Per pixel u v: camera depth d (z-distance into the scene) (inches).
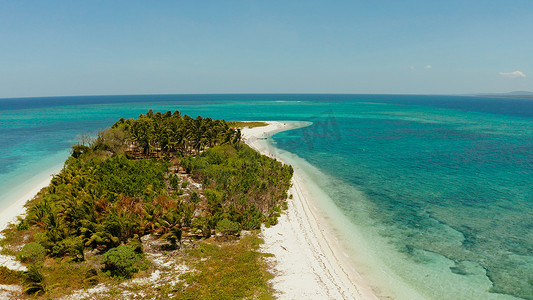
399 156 2726.4
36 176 2071.9
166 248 1103.6
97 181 1557.6
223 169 1971.0
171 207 1309.1
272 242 1182.9
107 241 1051.3
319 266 1030.4
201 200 1514.5
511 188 1811.0
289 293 868.0
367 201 1631.4
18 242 1113.4
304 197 1689.2
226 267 990.4
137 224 1179.9
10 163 2445.9
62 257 1013.8
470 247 1151.6
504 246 1155.9
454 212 1473.9
